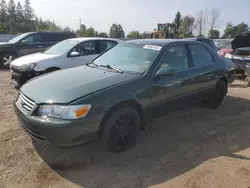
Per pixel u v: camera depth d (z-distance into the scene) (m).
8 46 10.17
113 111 3.17
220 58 5.28
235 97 6.54
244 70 8.37
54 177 2.84
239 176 2.91
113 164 3.13
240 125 4.51
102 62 4.31
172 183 2.77
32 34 10.65
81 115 2.85
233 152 3.49
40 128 2.85
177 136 3.98
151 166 3.10
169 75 3.76
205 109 5.38
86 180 2.80
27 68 6.21
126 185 2.73
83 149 3.46
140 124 3.63
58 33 11.30
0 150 3.33
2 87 6.84
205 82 4.67
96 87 3.14
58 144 2.85
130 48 4.31
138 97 3.38
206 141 3.82
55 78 3.58
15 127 4.06
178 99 4.10
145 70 3.65
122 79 3.41
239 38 9.58
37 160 3.15
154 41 4.33
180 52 4.27
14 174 2.86
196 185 2.74
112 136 3.23
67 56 6.84
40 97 3.02
